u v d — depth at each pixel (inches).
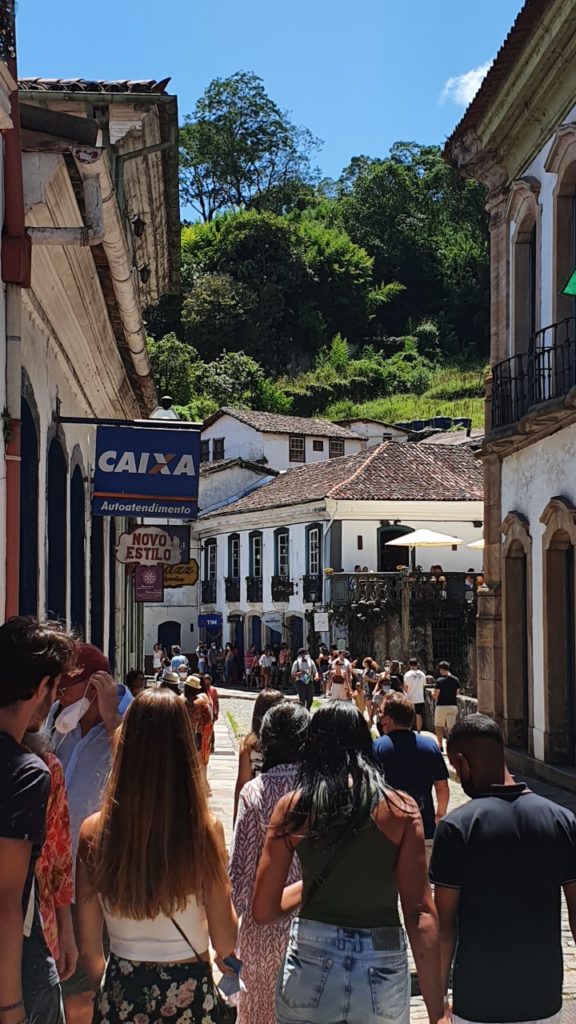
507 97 687.7
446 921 150.0
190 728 140.7
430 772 281.3
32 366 310.8
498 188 754.8
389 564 1691.7
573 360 622.8
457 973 149.6
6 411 247.8
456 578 1457.9
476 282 3895.2
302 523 1754.4
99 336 410.9
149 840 135.0
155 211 544.1
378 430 2527.1
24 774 126.3
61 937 151.6
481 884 148.9
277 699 242.5
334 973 141.5
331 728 152.9
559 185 635.5
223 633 2006.6
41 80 365.4
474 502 1699.1
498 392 738.8
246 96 4207.7
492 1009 146.1
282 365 3452.3
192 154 4183.1
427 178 4119.1
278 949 182.7
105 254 327.3
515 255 730.2
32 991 133.0
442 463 1815.9
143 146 413.7
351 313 3710.6
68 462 410.3
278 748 192.5
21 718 132.7
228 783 621.0
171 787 136.4
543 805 153.4
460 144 775.7
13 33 231.6
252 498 1947.6
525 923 147.9
